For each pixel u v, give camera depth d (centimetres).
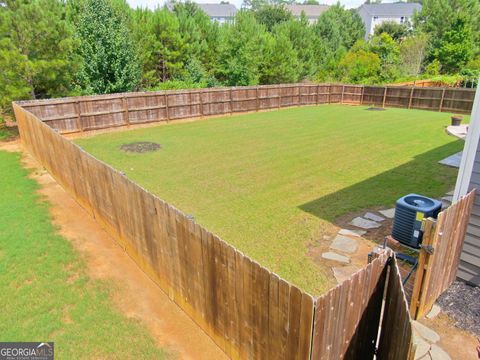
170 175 952
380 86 2217
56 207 743
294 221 671
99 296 466
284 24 3375
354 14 5256
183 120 1694
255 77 2552
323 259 543
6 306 443
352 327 280
